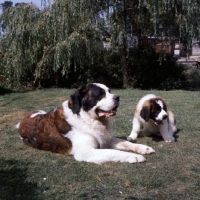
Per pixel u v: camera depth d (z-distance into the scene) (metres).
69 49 12.98
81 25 13.61
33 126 5.36
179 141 5.63
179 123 6.89
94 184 3.90
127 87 14.95
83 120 4.85
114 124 6.88
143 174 4.15
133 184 3.88
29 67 14.80
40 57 14.67
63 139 4.90
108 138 5.12
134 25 15.25
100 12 14.23
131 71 15.74
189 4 12.82
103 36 14.34
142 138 5.90
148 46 16.03
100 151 4.61
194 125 6.71
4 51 14.96
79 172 4.25
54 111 5.21
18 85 15.07
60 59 13.22
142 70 15.62
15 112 8.86
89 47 13.47
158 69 15.70
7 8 14.45
